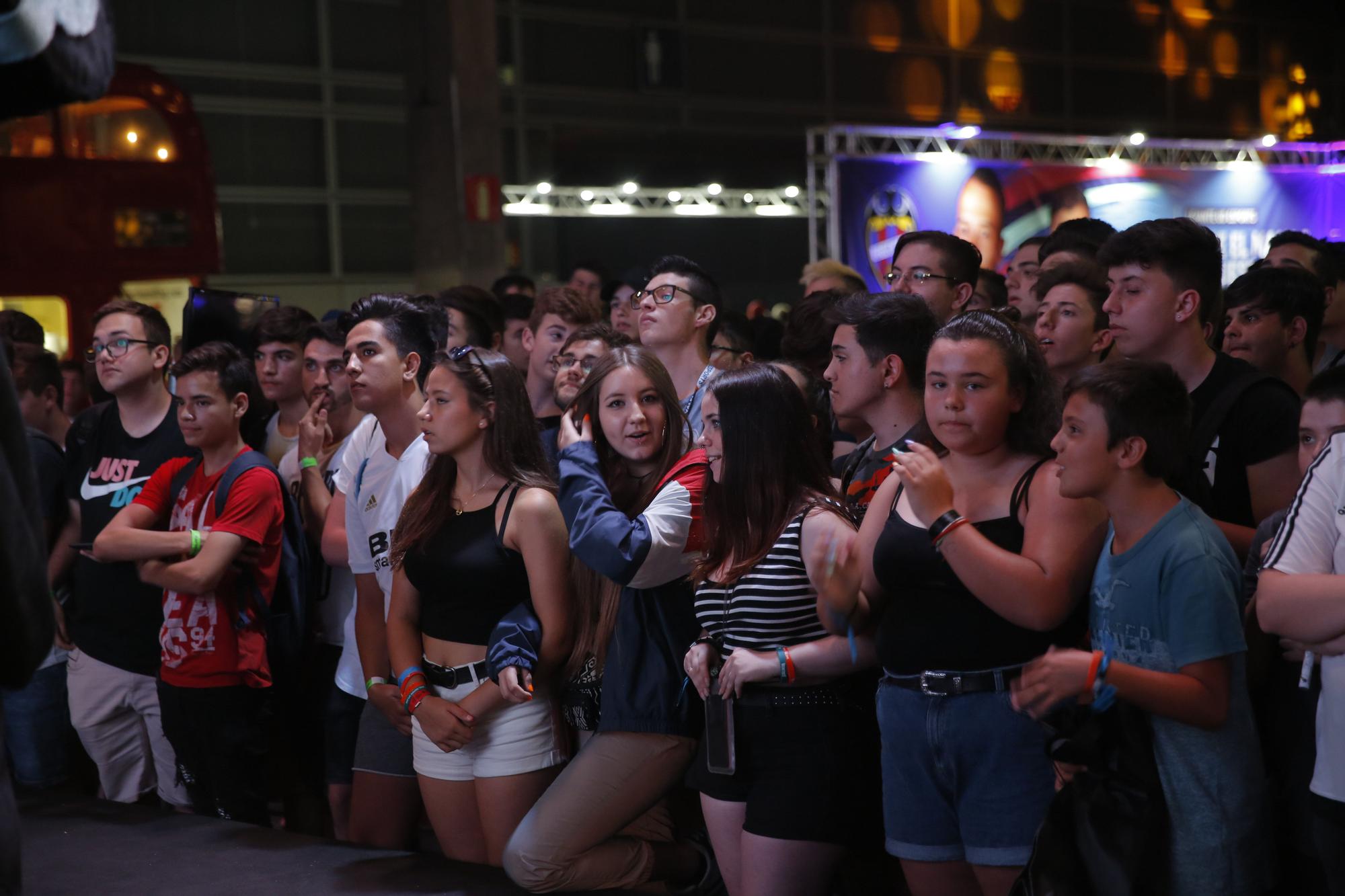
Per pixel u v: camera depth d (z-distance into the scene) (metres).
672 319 4.07
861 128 12.60
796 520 2.78
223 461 3.94
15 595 1.40
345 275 17.84
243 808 3.91
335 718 4.03
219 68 16.52
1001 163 13.14
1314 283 3.61
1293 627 2.25
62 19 1.40
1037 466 2.49
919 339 3.11
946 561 2.44
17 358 4.93
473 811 3.38
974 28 21.77
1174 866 2.27
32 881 3.41
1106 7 22.75
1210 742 2.28
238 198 16.80
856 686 2.82
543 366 4.58
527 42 18.42
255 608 3.86
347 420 4.51
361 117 17.84
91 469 4.30
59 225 7.93
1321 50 24.25
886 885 3.24
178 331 8.33
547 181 18.52
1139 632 2.31
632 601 3.11
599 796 3.05
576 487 3.08
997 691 2.45
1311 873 2.59
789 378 2.88
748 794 2.84
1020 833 2.44
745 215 18.41
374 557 3.63
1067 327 3.75
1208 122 23.95
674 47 19.52
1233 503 3.04
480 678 3.30
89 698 4.18
